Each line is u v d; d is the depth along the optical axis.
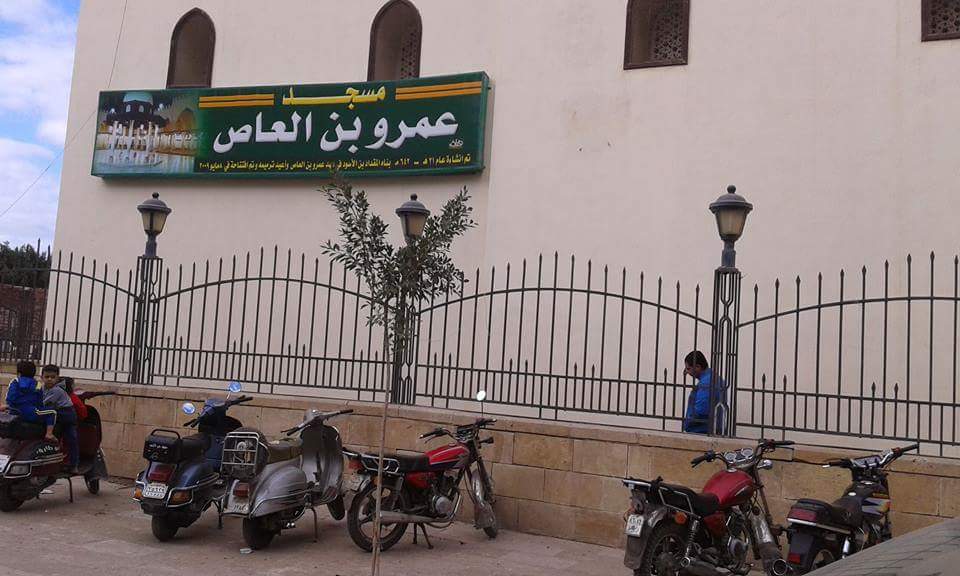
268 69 13.61
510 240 11.42
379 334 11.85
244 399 7.78
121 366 11.83
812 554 5.64
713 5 10.85
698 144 10.68
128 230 14.08
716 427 7.56
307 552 7.05
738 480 6.24
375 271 6.58
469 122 11.94
